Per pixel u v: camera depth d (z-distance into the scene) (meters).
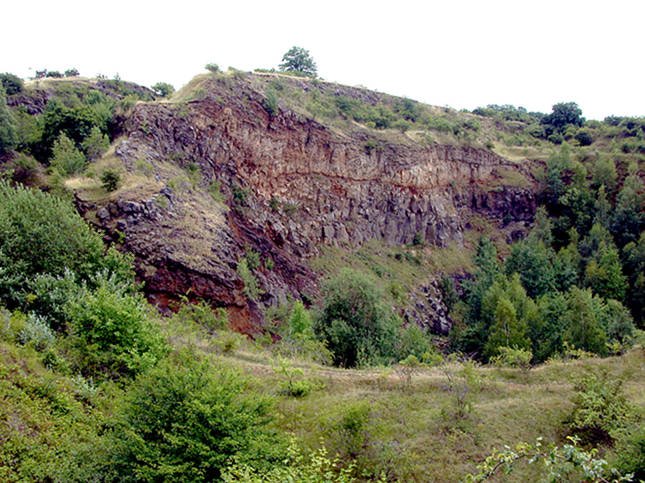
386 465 13.25
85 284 18.70
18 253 18.41
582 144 84.50
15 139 34.62
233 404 11.30
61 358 14.03
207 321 24.53
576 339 37.19
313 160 49.69
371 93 79.00
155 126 36.28
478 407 16.55
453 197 65.44
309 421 15.33
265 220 41.88
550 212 68.88
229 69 48.22
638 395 17.95
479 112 99.06
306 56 86.56
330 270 44.88
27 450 10.13
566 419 15.86
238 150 42.47
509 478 12.90
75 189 28.45
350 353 27.03
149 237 26.66
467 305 53.69
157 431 10.34
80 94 51.56
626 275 56.28
